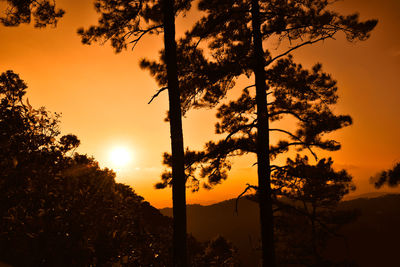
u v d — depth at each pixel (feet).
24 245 12.62
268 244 33.96
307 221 69.31
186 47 38.22
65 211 14.01
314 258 70.64
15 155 15.11
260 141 35.12
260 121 35.37
